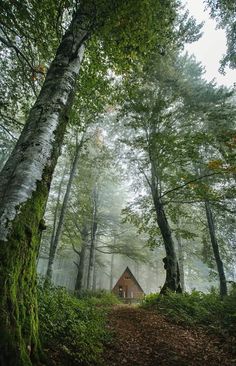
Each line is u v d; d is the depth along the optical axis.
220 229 20.56
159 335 7.47
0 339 2.80
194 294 11.82
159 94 14.94
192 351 6.36
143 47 7.12
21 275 3.44
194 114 15.53
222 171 12.41
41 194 3.89
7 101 9.38
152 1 6.09
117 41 6.93
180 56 16.53
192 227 25.25
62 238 24.14
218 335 7.53
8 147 13.01
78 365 3.98
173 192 14.91
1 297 3.02
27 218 3.57
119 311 11.23
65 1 6.25
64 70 5.35
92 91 9.91
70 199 23.19
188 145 12.81
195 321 8.95
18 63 8.96
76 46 5.75
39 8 6.96
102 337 6.01
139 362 5.29
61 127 4.70
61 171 24.39
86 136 18.61
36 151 4.11
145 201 17.33
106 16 5.79
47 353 3.77
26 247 3.50
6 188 3.71
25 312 3.40
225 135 12.20
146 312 10.40
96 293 20.67
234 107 15.34
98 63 8.41
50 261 12.81
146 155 16.19
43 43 8.15
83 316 6.94
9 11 7.09
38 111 4.65
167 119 14.00
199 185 13.20
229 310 8.92
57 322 5.02
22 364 2.84
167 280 13.48
